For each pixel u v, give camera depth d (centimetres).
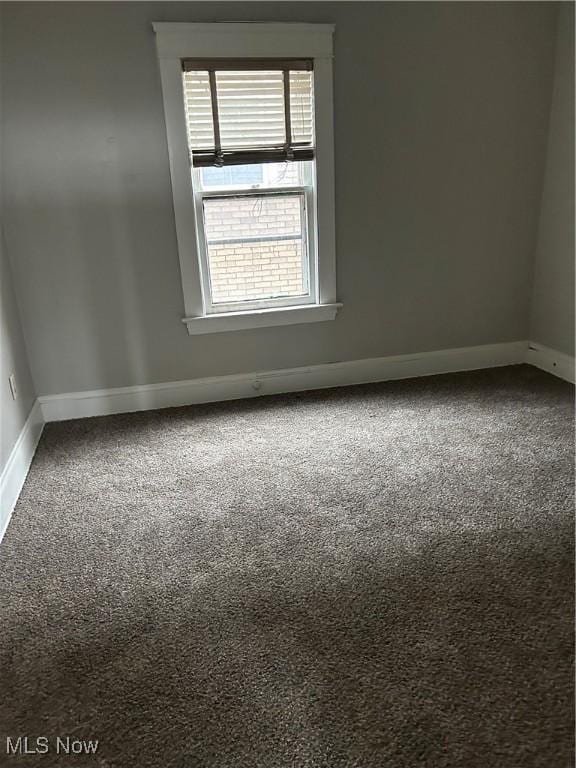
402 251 350
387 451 276
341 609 176
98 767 131
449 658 157
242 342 343
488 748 131
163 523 225
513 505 228
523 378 365
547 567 191
